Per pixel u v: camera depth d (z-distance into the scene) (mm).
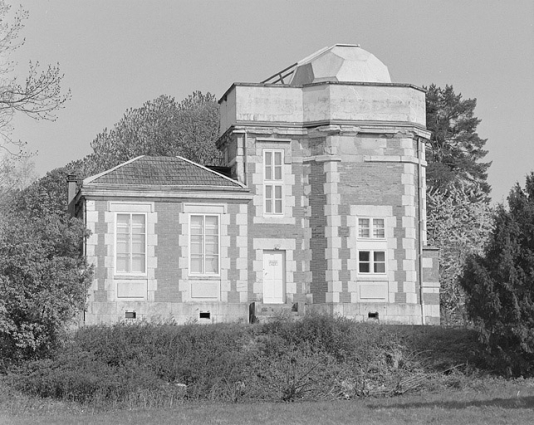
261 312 45906
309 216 48406
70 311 37969
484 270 40625
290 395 37562
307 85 49125
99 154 77750
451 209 69250
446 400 33438
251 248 47594
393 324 44531
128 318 44938
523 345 39188
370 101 48969
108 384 36156
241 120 48594
